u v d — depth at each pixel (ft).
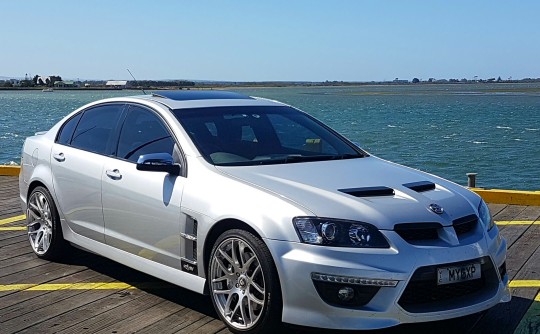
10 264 19.30
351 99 527.81
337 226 12.77
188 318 14.96
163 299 16.24
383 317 12.51
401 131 172.45
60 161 18.89
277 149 16.62
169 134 16.38
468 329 14.28
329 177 14.70
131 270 18.67
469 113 276.21
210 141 16.03
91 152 18.17
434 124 200.44
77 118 19.53
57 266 19.10
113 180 16.90
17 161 106.52
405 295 12.66
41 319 14.94
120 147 17.42
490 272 13.87
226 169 15.01
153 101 17.60
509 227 23.15
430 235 13.20
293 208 13.15
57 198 18.93
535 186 82.02
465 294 13.46
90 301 16.12
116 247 17.10
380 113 278.87
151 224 15.84
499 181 87.04
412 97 585.63
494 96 588.50
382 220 12.91
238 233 13.70
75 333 14.11
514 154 116.06
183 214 14.94
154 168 15.21
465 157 112.78
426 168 100.78
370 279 12.42
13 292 16.83
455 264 12.98
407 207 13.37
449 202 14.07
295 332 13.80
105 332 14.15
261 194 13.73
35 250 19.85
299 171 15.06
